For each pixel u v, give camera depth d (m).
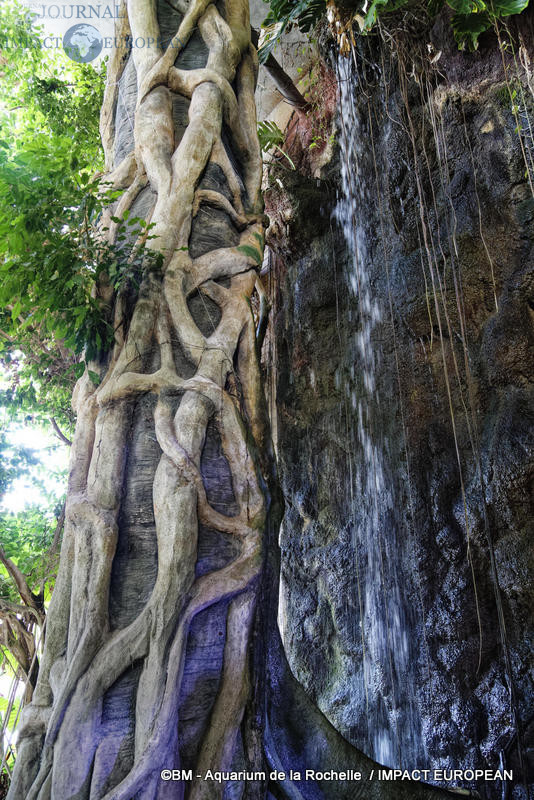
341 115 8.49
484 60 6.75
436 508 6.55
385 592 6.92
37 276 3.86
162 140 4.41
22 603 6.03
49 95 8.40
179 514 3.30
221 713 3.10
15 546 7.62
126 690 3.03
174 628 3.08
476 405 6.46
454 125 7.01
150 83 4.64
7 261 3.83
